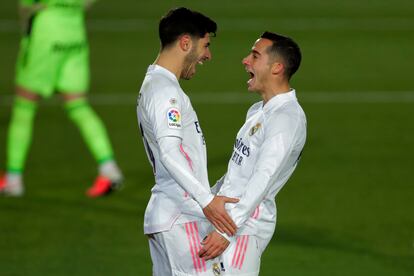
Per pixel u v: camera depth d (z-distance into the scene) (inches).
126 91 1921.8
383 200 1217.4
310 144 1505.9
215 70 2150.6
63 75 1218.6
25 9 1211.9
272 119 666.2
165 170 687.1
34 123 1647.4
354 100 1838.1
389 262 991.6
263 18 2910.9
